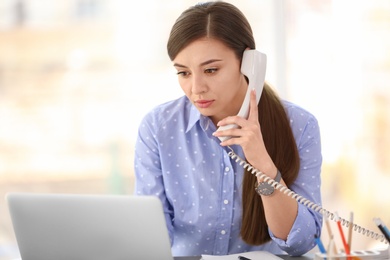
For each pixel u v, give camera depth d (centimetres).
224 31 222
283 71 413
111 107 415
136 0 409
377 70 421
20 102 409
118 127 416
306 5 414
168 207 256
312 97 419
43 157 414
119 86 414
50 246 205
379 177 428
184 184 251
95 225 198
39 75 409
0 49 405
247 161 237
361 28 419
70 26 409
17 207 204
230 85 226
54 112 413
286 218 229
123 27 410
